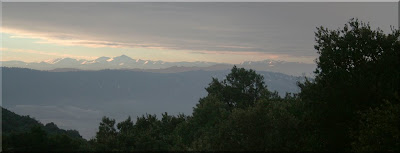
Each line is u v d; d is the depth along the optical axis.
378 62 29.80
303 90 32.31
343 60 30.83
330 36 32.56
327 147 29.41
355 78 29.69
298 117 31.92
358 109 28.50
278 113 28.92
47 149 32.25
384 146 22.69
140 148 38.03
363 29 31.28
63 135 34.00
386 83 28.81
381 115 23.78
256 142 27.45
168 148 39.56
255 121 27.83
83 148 35.88
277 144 27.20
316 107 29.97
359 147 24.03
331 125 29.47
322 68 31.52
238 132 28.12
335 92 29.27
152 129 48.62
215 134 31.36
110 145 38.06
